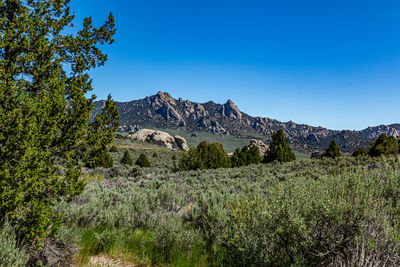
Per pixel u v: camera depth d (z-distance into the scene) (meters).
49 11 3.79
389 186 4.32
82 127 3.72
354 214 2.74
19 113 3.02
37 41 3.45
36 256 3.29
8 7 3.34
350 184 3.62
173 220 5.21
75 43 4.18
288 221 2.89
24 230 3.15
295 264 2.70
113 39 4.64
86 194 7.63
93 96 4.00
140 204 6.25
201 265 3.71
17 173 2.93
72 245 3.83
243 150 31.17
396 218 3.30
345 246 2.78
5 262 2.65
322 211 2.90
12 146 2.94
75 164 3.86
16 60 3.33
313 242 2.88
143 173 18.62
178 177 15.60
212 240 4.40
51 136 3.36
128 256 4.07
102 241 4.25
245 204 3.84
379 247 2.60
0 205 2.90
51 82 3.48
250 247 3.25
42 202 3.30
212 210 5.18
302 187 3.72
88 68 4.38
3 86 2.92
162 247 4.27
